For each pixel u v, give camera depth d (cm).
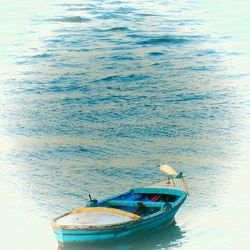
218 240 2247
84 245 2250
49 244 2267
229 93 4366
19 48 5812
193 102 4188
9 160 3022
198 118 3781
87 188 2780
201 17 7556
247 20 7300
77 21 7194
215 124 3644
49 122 3762
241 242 2227
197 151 3238
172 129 3650
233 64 5206
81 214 2327
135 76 4888
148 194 2639
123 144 3400
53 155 3178
